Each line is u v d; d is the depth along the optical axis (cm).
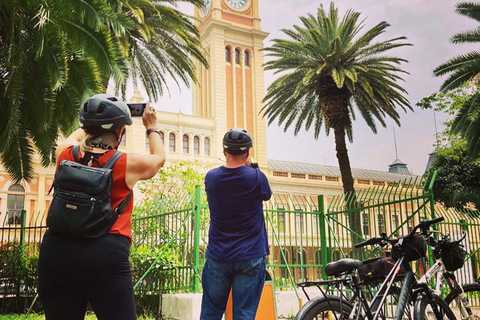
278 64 2384
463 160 2834
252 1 5647
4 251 1179
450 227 1293
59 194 220
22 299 1154
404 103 2361
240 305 353
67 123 1281
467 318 457
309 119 2631
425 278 447
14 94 1076
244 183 361
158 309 947
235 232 362
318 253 1067
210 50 5288
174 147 4391
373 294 449
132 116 270
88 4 1005
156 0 1900
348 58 2291
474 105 1919
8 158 1373
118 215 230
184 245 978
